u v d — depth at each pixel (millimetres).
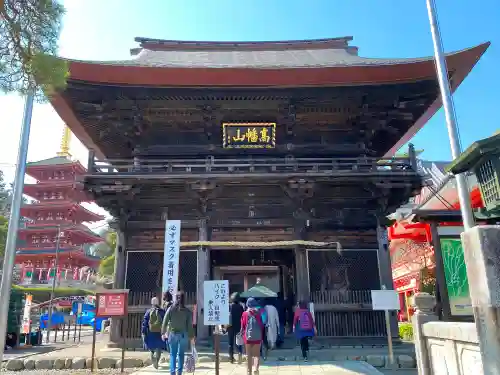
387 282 15953
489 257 4359
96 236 67000
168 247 14938
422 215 13742
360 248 16484
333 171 15891
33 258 61125
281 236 16703
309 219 16656
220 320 9648
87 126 18453
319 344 15406
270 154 17797
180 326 10086
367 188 16719
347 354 13594
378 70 15844
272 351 14797
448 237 13680
